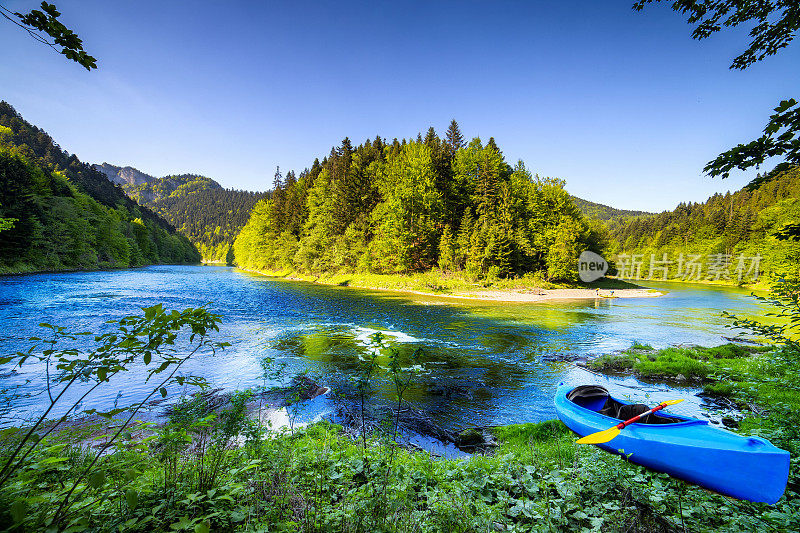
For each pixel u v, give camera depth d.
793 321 4.91
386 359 14.44
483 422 9.34
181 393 10.24
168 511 2.63
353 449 5.99
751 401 8.57
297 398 8.08
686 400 10.71
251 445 4.85
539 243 51.81
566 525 3.84
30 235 48.03
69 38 2.67
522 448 7.11
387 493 3.89
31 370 11.44
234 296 33.19
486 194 53.12
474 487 4.55
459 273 48.34
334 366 13.45
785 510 4.15
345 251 56.03
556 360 15.16
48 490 2.66
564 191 62.75
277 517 3.25
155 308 2.34
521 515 4.10
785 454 4.55
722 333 21.78
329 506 3.57
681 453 5.26
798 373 5.41
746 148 3.39
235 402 4.73
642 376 13.06
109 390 10.37
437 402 10.57
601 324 24.33
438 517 3.69
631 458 5.74
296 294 37.19
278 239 75.06
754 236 73.62
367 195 61.69
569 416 7.46
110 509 2.57
